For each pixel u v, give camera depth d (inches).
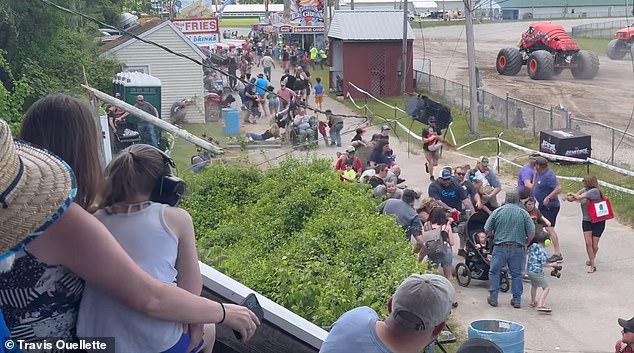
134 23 1766.7
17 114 879.1
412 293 136.3
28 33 1026.1
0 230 90.0
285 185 663.1
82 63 1118.4
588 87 1625.2
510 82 1724.9
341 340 140.6
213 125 1358.3
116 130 925.8
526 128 1187.9
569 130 964.0
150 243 116.3
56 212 92.7
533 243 541.6
